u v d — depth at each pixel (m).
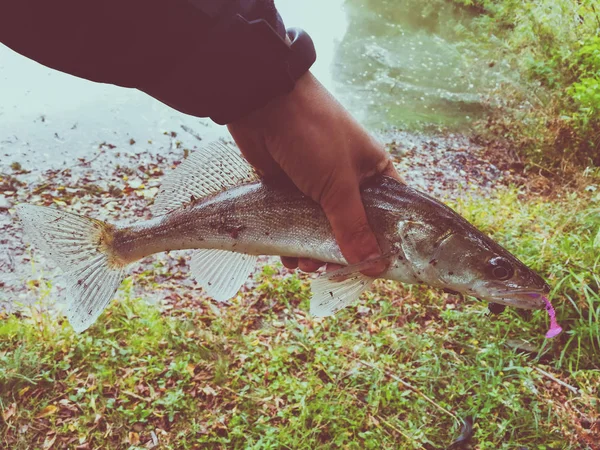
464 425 0.52
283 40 0.20
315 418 0.52
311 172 0.25
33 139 0.96
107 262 0.33
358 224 0.27
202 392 0.56
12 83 1.12
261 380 0.57
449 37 1.49
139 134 1.01
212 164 0.32
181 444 0.51
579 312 0.60
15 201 0.82
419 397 0.55
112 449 0.51
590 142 0.97
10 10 0.17
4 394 0.53
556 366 0.59
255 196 0.31
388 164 0.29
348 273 0.28
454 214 0.29
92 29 0.18
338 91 1.22
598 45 1.01
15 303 0.67
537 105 1.09
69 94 1.11
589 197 0.85
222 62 0.19
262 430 0.52
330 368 0.58
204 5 0.18
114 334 0.62
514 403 0.54
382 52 1.40
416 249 0.28
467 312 0.64
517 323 0.62
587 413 0.54
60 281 0.71
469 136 1.09
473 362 0.59
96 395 0.54
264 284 0.69
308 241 0.30
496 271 0.29
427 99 1.21
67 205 0.82
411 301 0.67
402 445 0.51
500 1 1.46
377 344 0.60
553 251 0.67
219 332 0.63
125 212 0.82
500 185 0.94
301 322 0.65
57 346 0.59
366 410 0.54
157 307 0.66
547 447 0.51
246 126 0.24
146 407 0.54
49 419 0.52
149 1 0.18
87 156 0.94
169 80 0.19
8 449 0.50
